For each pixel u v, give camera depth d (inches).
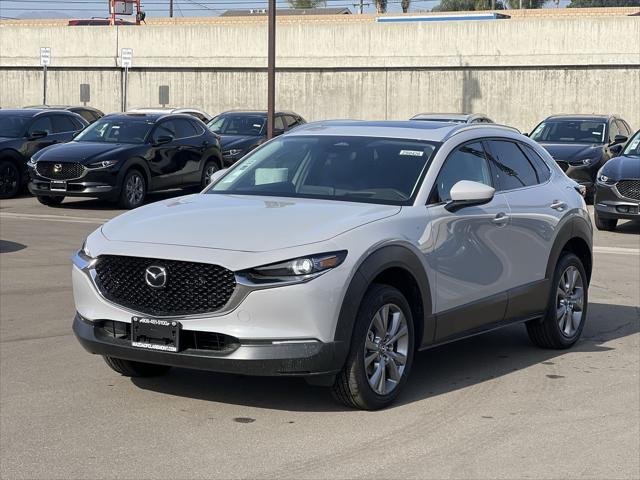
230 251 227.1
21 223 631.8
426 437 224.8
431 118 874.8
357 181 267.7
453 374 282.0
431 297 256.5
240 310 223.9
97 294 239.3
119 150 724.7
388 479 198.5
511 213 288.0
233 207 254.2
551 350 315.0
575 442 223.5
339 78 1395.2
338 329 228.2
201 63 1445.6
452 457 211.9
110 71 1499.8
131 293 236.2
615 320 360.5
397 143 279.6
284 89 1422.2
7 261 476.4
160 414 239.3
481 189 260.8
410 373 282.8
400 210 253.8
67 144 743.1
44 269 454.0
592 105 1286.9
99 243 242.4
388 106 1378.0
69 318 350.0
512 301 288.4
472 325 274.7
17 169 806.5
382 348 242.8
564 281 315.3
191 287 228.7
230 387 263.4
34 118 831.1
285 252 225.9
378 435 225.5
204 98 1459.2
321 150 282.2
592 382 275.1
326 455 211.8
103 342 238.7
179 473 200.1
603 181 626.2
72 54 1503.4
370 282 234.2
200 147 796.6
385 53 1362.0
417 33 1344.7
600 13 2294.5
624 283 437.1
